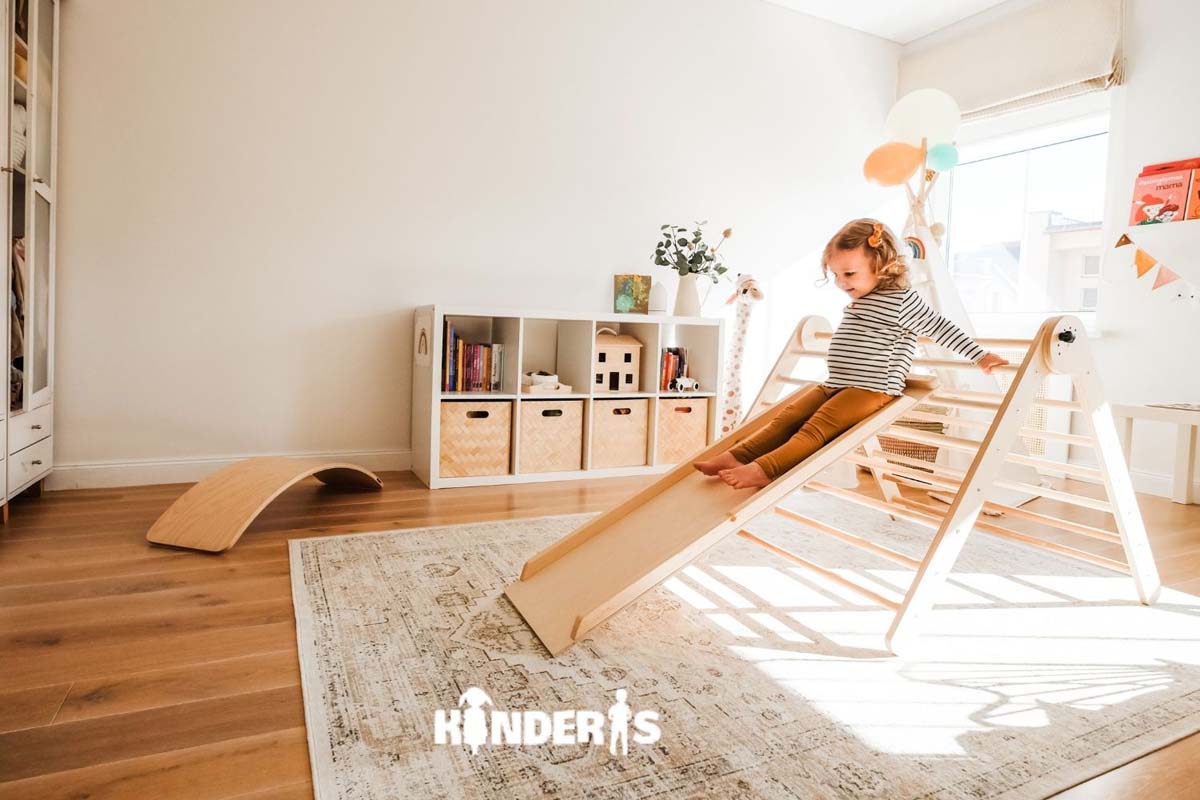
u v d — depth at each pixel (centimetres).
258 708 134
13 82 229
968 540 262
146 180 291
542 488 319
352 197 327
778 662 160
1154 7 342
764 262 429
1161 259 333
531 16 355
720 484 201
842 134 447
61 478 288
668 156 396
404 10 330
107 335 290
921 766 121
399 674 148
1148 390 346
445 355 319
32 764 115
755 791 113
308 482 321
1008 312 422
